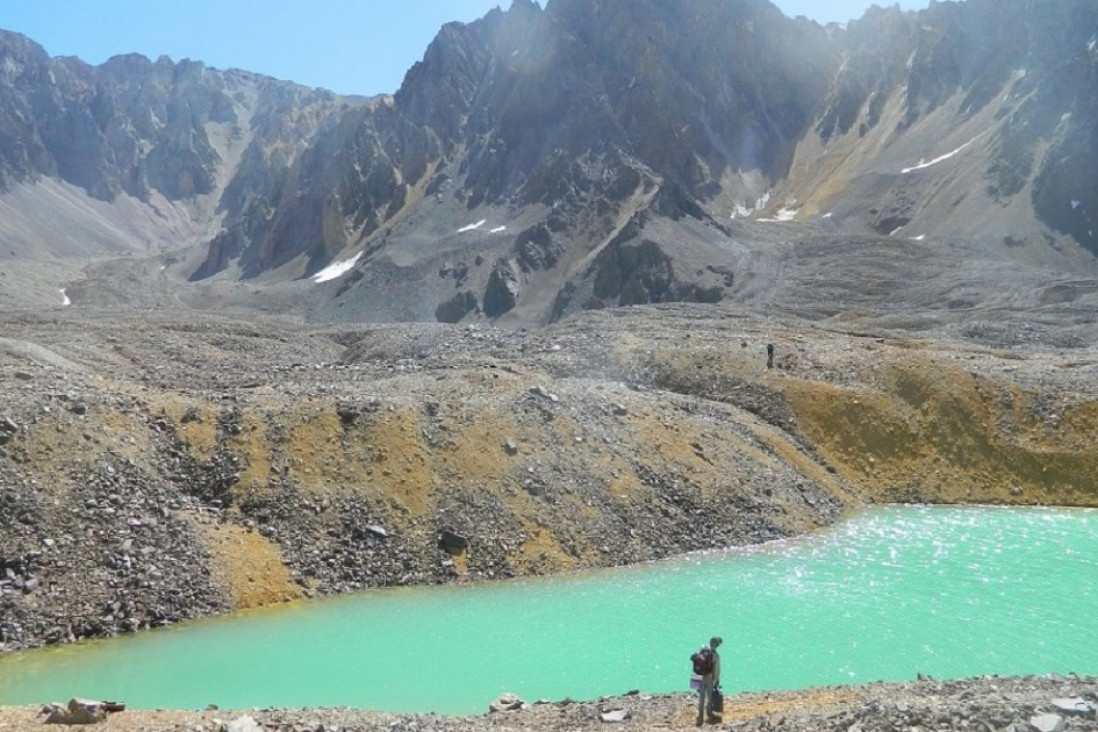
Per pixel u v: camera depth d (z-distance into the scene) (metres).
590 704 25.48
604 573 43.78
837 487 60.03
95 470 40.31
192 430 45.12
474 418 50.38
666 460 53.47
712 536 49.09
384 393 53.19
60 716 21.25
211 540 39.44
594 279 189.88
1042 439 64.44
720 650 34.09
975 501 60.91
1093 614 38.16
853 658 33.31
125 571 36.75
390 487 44.62
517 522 45.16
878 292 164.12
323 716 21.89
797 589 41.53
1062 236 181.12
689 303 154.00
